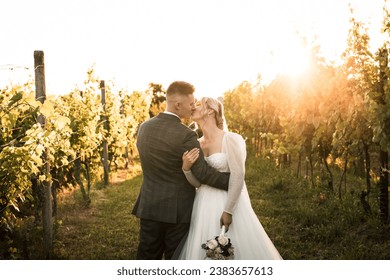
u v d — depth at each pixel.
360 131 6.06
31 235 5.05
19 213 6.37
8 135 4.68
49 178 4.65
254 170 10.99
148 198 3.42
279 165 10.43
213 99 3.46
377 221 5.45
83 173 8.28
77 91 7.83
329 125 7.14
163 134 3.32
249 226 3.39
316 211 6.21
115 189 9.73
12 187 4.27
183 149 3.30
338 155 7.04
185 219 3.38
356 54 6.50
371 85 6.05
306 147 7.83
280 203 7.16
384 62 5.85
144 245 3.45
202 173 3.23
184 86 3.38
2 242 4.72
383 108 5.32
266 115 12.29
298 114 7.79
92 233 5.83
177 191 3.38
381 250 4.62
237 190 3.21
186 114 3.40
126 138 13.31
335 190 7.71
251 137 15.41
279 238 5.31
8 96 5.56
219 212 3.33
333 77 7.21
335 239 5.12
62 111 6.65
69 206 7.57
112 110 11.34
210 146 3.41
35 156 3.99
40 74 4.68
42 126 4.59
